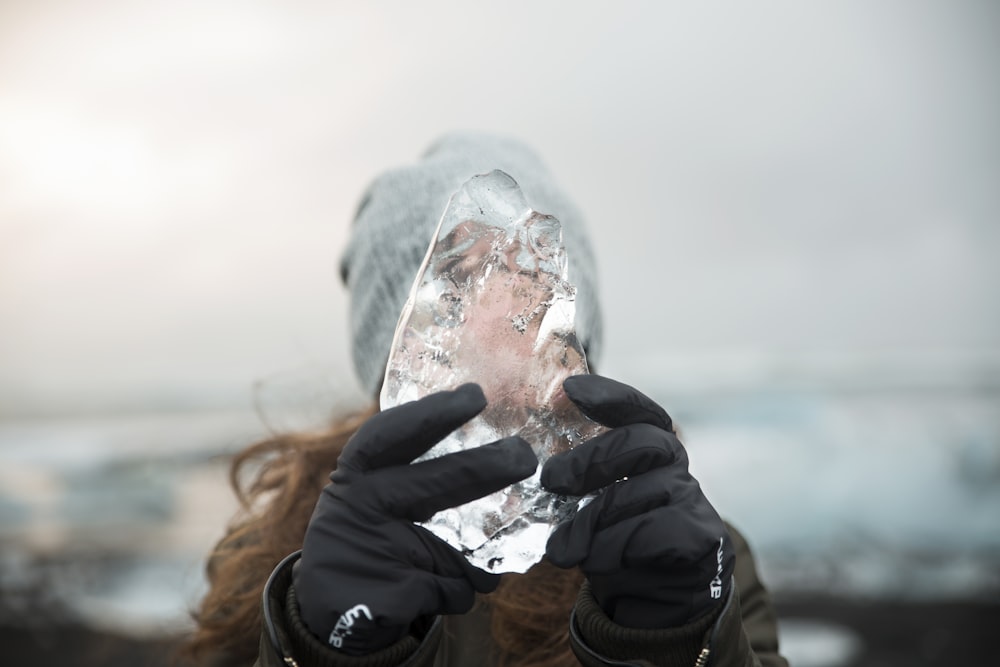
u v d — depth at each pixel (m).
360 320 1.17
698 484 0.79
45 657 3.00
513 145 1.24
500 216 0.83
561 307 0.82
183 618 1.30
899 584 3.43
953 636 3.11
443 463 0.75
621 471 0.76
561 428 0.80
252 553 1.10
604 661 0.79
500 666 1.01
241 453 1.20
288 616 0.78
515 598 1.01
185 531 3.49
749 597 1.12
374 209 1.18
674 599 0.78
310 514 1.10
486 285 0.81
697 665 0.78
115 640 3.02
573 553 0.76
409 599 0.75
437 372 0.80
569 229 1.16
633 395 0.78
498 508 0.78
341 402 1.34
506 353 0.80
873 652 3.07
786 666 1.05
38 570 3.30
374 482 0.75
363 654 0.76
